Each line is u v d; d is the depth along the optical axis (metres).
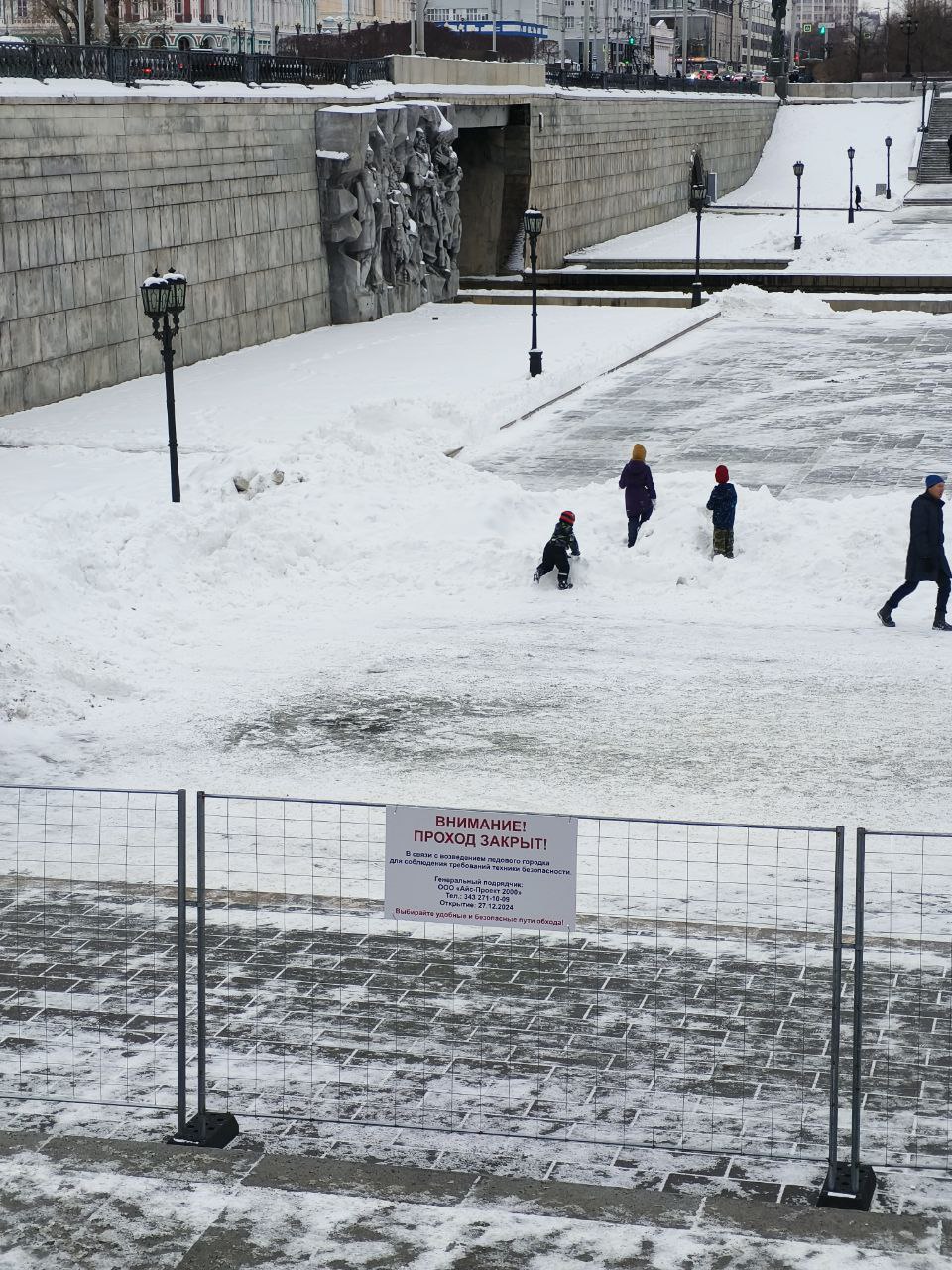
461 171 67.69
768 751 18.11
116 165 41.66
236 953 11.72
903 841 15.02
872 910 12.95
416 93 61.94
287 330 52.88
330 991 11.01
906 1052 10.05
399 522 28.20
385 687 20.94
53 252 39.16
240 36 89.56
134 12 94.50
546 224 76.00
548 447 37.00
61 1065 9.95
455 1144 8.84
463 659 22.28
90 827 15.23
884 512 26.61
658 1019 10.54
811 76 179.62
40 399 39.12
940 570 23.09
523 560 26.33
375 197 56.28
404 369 45.53
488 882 8.10
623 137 86.75
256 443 30.64
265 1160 8.12
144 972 11.41
